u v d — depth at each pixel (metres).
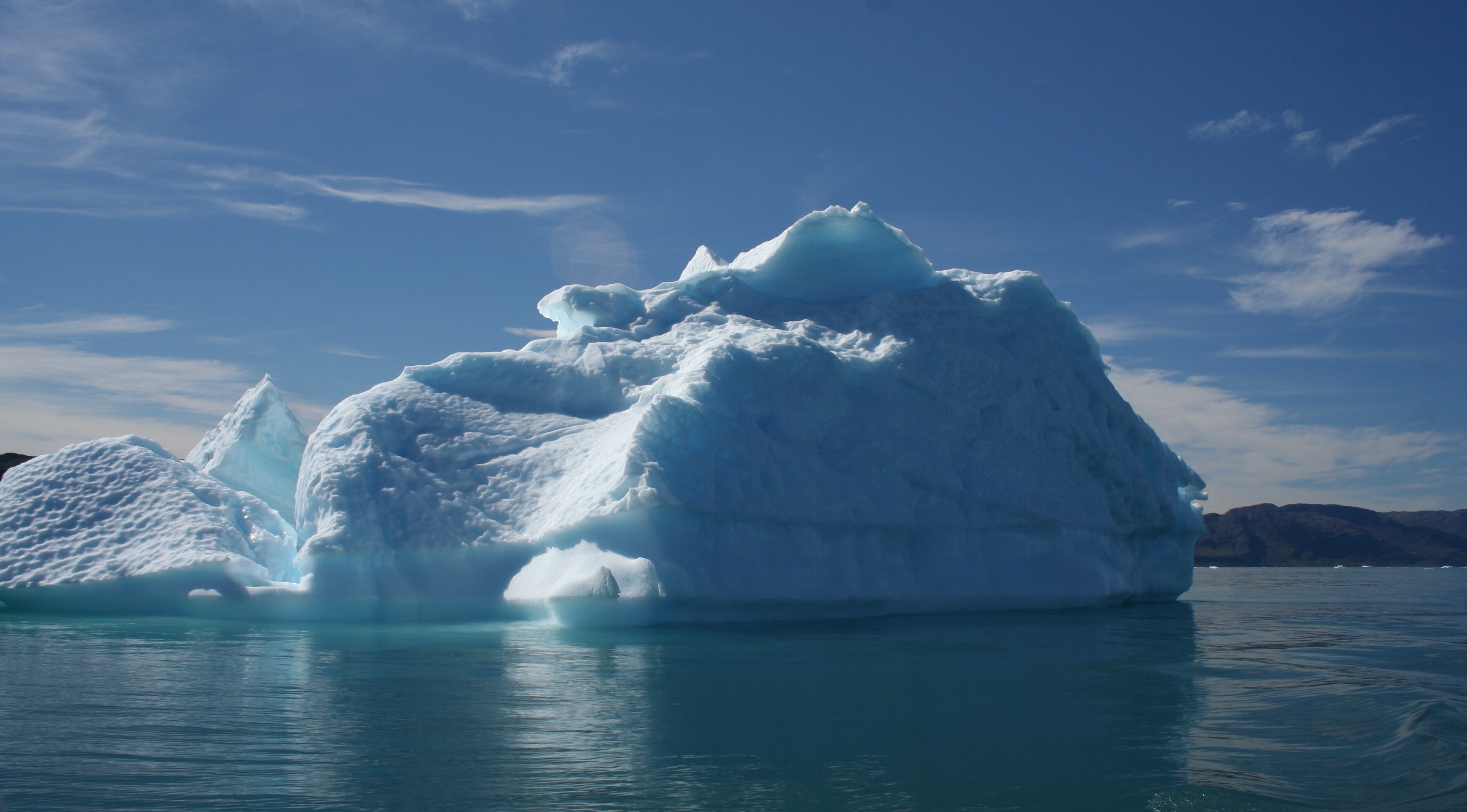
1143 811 3.67
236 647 7.84
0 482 11.80
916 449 12.84
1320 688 6.53
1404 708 5.64
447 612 10.28
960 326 14.24
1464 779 3.98
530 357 13.01
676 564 9.66
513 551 10.57
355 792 3.78
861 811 3.63
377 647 7.93
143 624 9.72
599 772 4.11
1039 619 11.88
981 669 7.27
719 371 11.45
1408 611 15.05
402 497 10.83
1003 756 4.51
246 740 4.57
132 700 5.52
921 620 11.40
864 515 11.79
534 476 11.34
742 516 10.58
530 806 3.64
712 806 3.67
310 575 10.23
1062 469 14.50
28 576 10.58
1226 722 5.35
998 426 13.97
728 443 10.89
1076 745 4.75
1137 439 15.98
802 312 14.50
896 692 6.15
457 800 3.70
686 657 7.55
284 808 3.56
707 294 14.66
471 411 12.28
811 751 4.54
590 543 9.96
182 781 3.89
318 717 5.11
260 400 13.86
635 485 9.81
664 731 4.91
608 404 12.52
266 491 13.58
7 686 5.93
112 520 11.18
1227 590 24.69
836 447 12.26
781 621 10.80
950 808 3.69
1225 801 3.77
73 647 7.80
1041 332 15.27
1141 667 7.48
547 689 6.02
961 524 12.87
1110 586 14.21
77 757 4.22
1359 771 4.27
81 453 11.99
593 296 14.30
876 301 14.40
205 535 10.84
